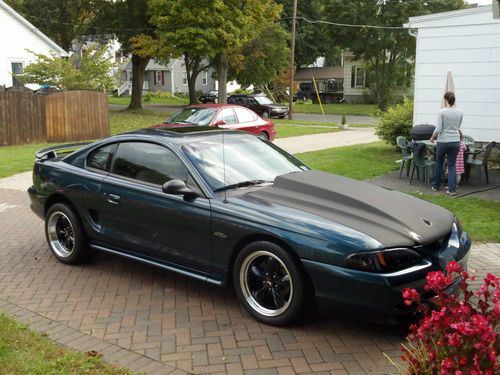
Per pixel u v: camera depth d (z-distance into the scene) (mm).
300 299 3846
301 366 3465
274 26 41000
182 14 26562
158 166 4797
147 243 4762
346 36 43625
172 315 4266
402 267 3660
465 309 2439
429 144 9180
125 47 34031
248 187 4598
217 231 4211
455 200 8258
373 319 3633
